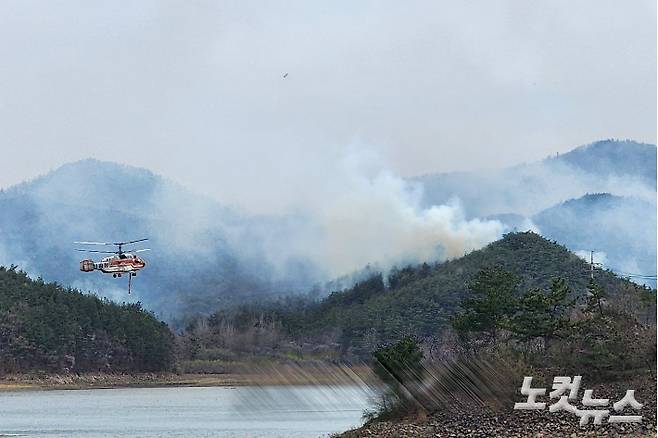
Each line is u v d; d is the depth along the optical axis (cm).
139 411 16650
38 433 12444
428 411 9000
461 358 9412
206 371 19312
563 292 10412
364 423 9631
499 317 10356
